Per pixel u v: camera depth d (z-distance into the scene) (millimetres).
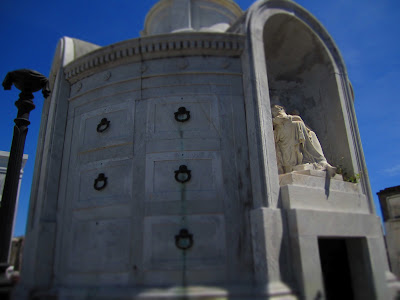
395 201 9141
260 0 8383
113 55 7852
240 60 7797
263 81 7445
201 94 7363
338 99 9016
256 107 7035
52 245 6801
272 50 10062
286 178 6980
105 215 6582
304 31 9367
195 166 6707
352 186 7996
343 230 6852
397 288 6824
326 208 7016
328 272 7402
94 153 7293
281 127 8273
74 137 7766
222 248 6121
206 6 11359
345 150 8594
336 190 7465
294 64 10188
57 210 7145
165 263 5980
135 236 6238
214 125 7098
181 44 7664
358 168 8422
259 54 7691
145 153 6863
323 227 6508
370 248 7219
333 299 7207
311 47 9641
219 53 7770
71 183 7254
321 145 9258
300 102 10055
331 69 9344
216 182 6598
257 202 6434
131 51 7738
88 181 7082
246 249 6172
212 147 6883
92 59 8047
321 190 7102
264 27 8938
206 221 6277
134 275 5957
